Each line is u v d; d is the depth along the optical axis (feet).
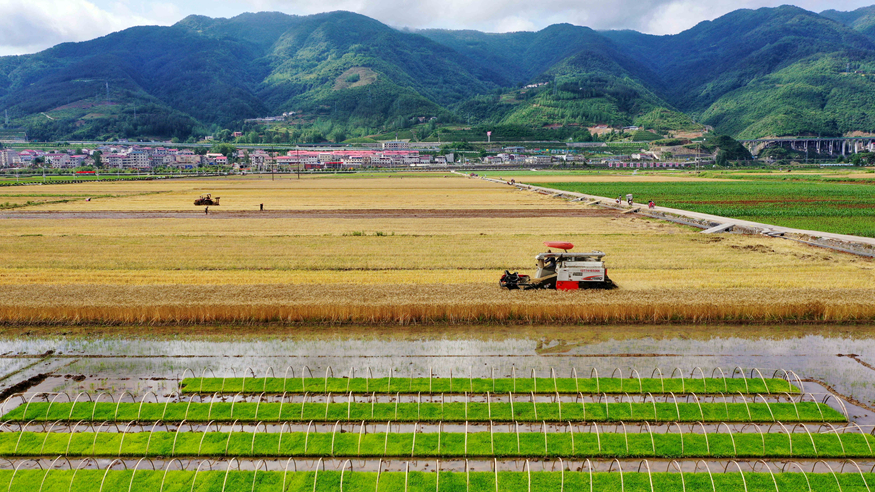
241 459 64.23
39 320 111.45
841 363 91.56
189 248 193.36
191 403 76.79
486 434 68.49
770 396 78.95
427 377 84.84
